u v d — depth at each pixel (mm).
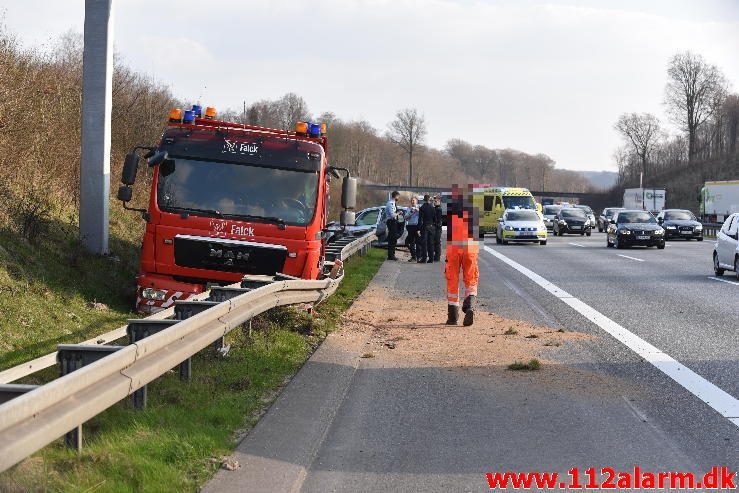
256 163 13414
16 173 15344
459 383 9164
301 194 13406
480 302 16453
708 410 8016
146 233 13164
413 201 27812
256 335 10867
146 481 5375
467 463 6430
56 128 17156
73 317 11531
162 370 6852
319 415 7602
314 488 5836
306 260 13234
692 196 126250
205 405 7469
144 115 23609
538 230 40656
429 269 24531
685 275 22625
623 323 13609
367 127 145000
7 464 4523
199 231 13070
